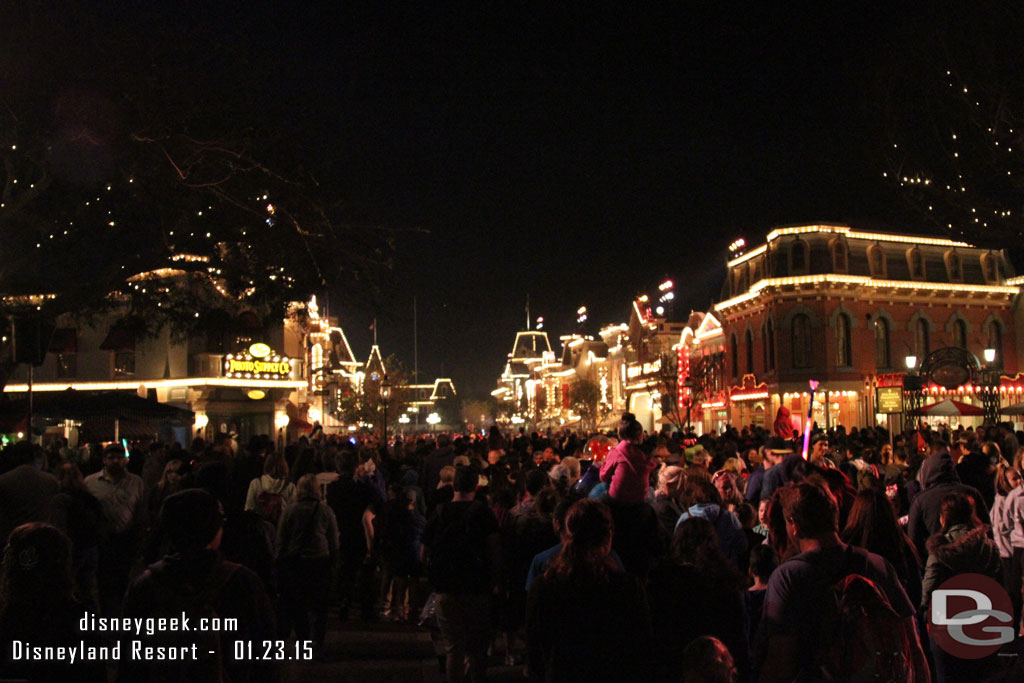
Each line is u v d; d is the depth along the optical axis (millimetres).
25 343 12188
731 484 8969
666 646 5270
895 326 42750
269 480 10516
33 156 13945
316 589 9266
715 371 49531
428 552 8070
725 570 5387
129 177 14305
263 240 15727
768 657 4520
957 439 15312
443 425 156750
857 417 41406
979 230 17141
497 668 9938
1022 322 44438
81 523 8820
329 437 27719
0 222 14008
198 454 16062
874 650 4113
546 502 8594
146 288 16656
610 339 76250
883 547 6508
